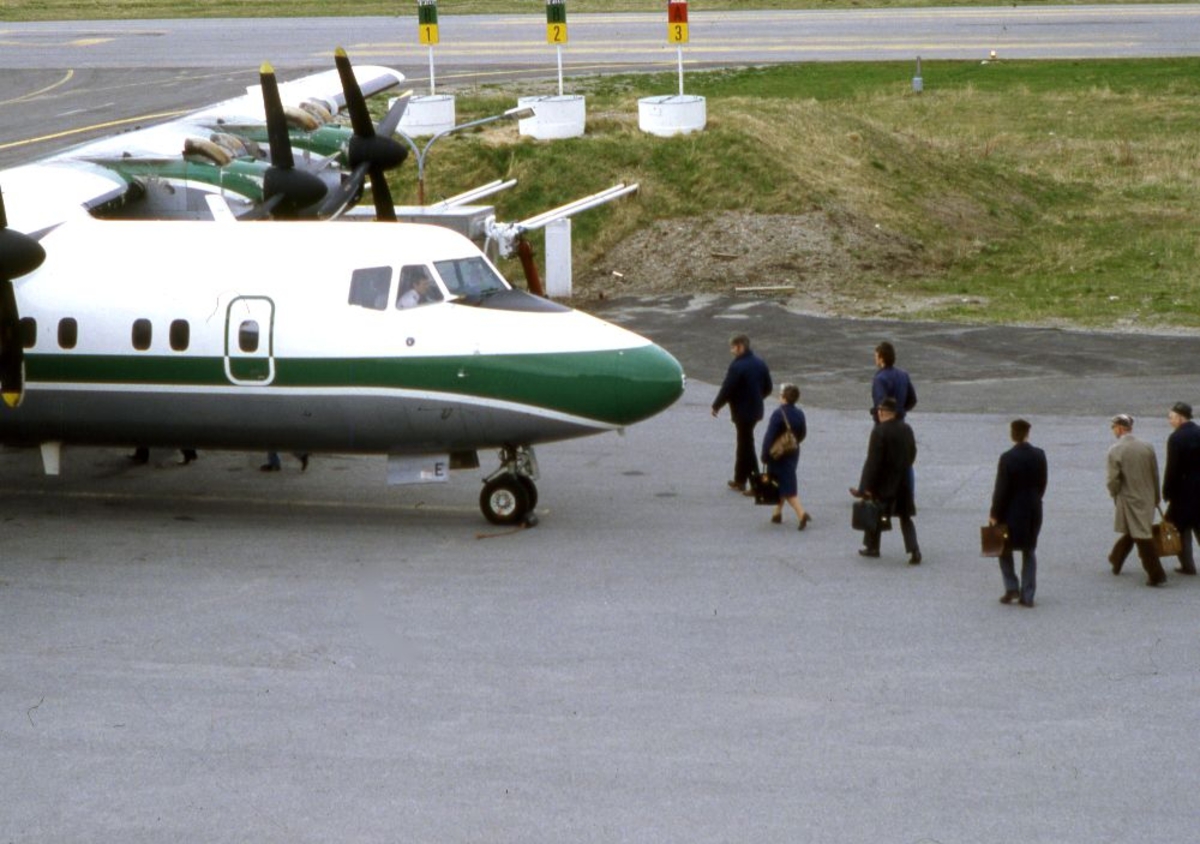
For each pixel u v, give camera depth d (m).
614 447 92.12
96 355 77.50
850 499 80.19
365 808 46.12
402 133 163.00
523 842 43.84
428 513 79.44
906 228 155.12
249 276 76.94
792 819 45.00
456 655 58.72
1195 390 102.00
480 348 74.62
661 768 48.53
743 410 81.06
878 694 54.34
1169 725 51.47
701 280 140.75
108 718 53.06
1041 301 133.50
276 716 53.09
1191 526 67.00
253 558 71.62
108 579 68.50
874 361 111.69
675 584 67.00
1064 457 87.06
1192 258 151.12
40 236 77.19
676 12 164.25
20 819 45.75
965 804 45.84
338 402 75.88
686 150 159.00
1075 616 62.41
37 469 88.69
